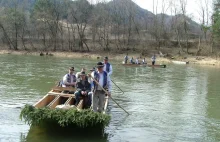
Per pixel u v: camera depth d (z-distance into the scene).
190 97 16.23
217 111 13.09
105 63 13.38
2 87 16.81
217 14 53.03
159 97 15.87
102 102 10.48
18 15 55.94
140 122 10.80
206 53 52.44
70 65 33.56
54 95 11.78
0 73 23.48
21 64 32.59
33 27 59.91
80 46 56.66
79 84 11.97
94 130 9.07
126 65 35.41
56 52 53.62
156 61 46.75
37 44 59.53
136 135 9.30
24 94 14.96
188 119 11.55
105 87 10.74
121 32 60.69
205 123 11.08
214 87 20.34
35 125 8.96
